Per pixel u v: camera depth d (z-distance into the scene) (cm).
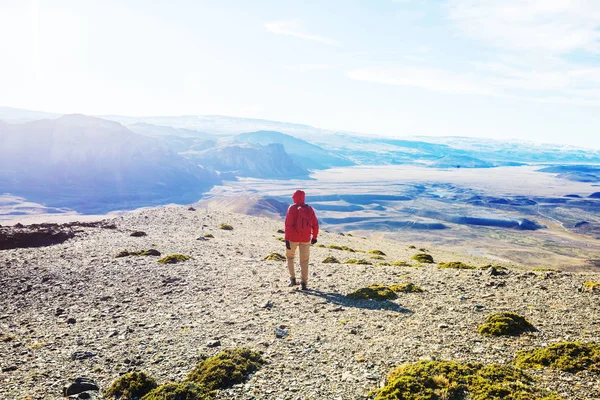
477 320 604
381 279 878
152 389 467
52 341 601
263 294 799
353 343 555
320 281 888
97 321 682
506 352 505
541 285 739
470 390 421
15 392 467
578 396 402
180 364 521
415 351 521
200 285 877
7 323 680
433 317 627
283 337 587
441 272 925
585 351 478
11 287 864
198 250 1363
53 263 1052
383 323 618
